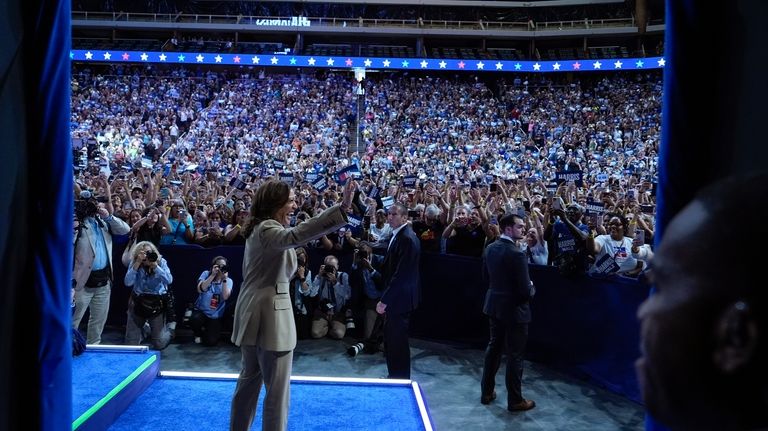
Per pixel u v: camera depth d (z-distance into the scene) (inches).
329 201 388.5
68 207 65.0
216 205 370.6
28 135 61.2
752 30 50.6
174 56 1136.8
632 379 198.5
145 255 243.1
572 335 228.4
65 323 64.9
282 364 115.3
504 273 187.6
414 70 1284.4
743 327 15.3
